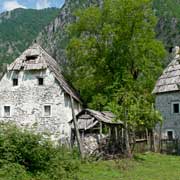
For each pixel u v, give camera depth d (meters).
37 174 18.81
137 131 34.66
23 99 41.69
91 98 44.34
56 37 146.88
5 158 18.56
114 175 21.16
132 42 42.53
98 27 44.16
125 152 30.77
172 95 38.16
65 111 40.44
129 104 30.41
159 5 119.19
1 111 42.09
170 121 38.22
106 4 43.41
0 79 42.75
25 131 20.08
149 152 35.09
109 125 32.56
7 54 173.50
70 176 19.72
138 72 43.59
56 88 40.88
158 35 108.56
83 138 31.44
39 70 41.62
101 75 43.25
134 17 42.56
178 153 35.28
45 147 19.80
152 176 21.06
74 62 45.22
